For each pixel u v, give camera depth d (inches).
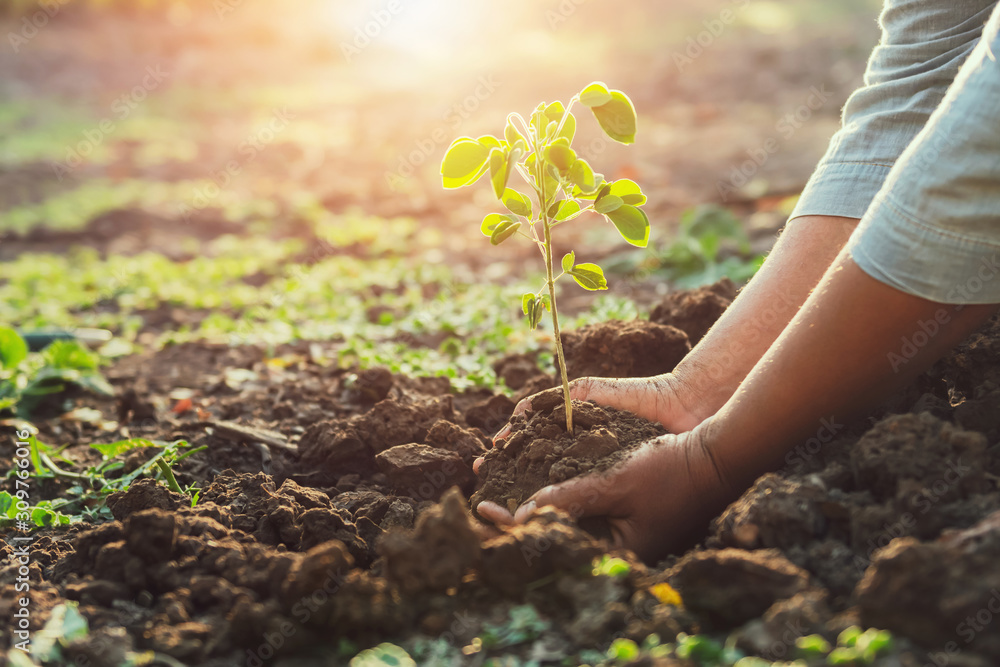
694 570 62.3
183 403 141.8
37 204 379.2
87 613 68.4
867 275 67.6
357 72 787.4
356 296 224.5
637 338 109.6
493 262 253.9
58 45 765.3
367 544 81.7
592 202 81.7
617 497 73.6
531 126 75.4
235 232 331.0
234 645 64.6
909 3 87.5
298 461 110.8
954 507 64.4
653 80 573.0
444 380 136.1
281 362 162.2
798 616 56.7
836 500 68.0
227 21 894.4
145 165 454.9
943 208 64.5
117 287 249.1
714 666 55.3
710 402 87.1
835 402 71.8
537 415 86.5
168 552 73.2
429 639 62.7
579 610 61.9
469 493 93.3
